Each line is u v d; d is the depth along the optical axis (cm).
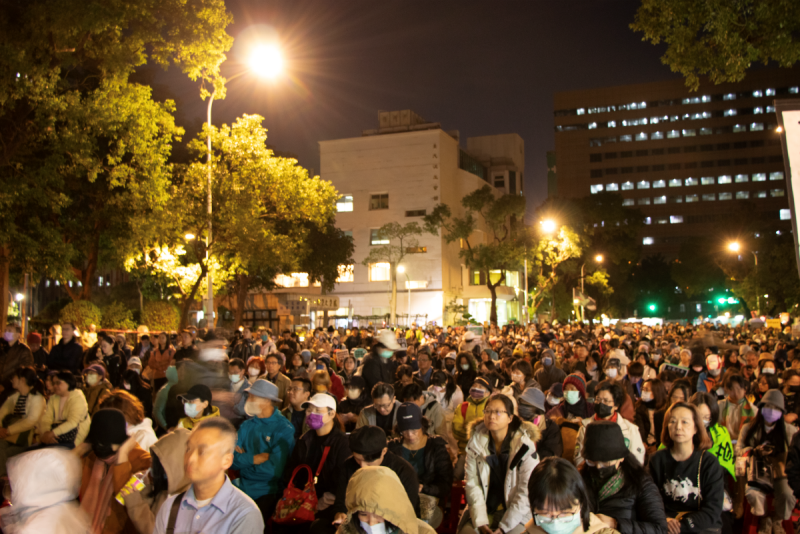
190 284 2798
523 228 6091
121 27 1742
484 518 495
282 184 2619
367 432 498
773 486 655
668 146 13512
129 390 1039
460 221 6244
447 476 614
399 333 2752
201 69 2023
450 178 7475
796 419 695
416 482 505
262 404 607
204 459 330
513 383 960
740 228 7125
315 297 4675
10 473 321
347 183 7300
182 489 442
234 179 2494
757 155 13100
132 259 2467
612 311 8900
